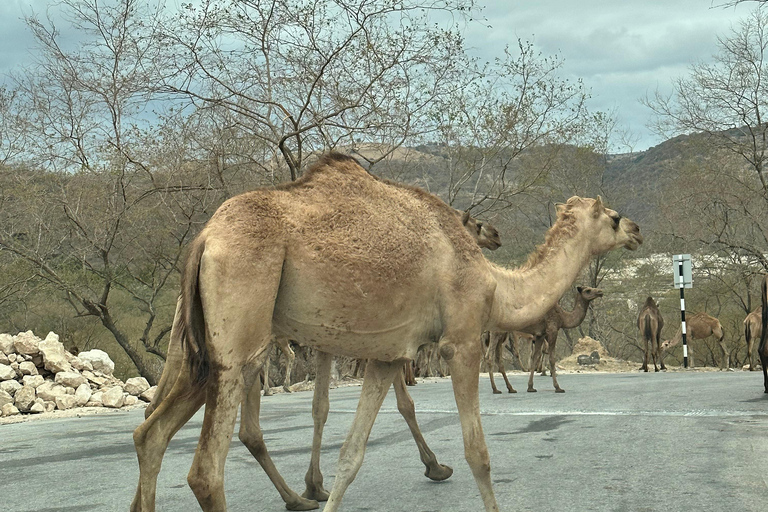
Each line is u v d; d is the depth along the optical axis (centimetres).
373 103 1880
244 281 406
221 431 400
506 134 2278
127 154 1989
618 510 498
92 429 995
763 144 2880
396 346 460
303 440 847
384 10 1869
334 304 428
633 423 908
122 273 2255
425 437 845
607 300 3912
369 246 439
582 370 2498
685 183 3153
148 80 1884
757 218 3025
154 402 461
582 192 3522
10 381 1291
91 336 2647
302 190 446
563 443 777
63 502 559
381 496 555
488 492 460
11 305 2312
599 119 2561
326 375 553
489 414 1059
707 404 1097
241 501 551
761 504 504
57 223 2145
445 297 469
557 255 585
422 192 492
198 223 2141
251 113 2034
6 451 817
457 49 1927
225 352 402
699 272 3356
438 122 2047
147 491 425
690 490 548
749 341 2444
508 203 2508
